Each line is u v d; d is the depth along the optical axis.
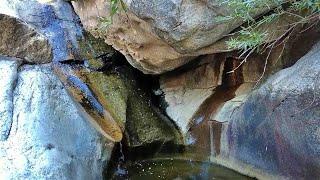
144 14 4.12
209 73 5.28
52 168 3.87
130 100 5.54
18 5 6.09
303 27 4.50
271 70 4.79
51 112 4.44
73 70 5.59
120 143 5.09
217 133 5.10
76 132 4.58
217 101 5.23
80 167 4.30
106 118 5.20
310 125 4.02
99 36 5.54
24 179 3.65
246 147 4.75
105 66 5.79
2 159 3.75
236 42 3.79
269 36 4.32
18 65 4.88
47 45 5.27
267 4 3.81
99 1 4.91
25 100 4.37
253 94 4.67
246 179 4.76
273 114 4.39
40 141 4.04
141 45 4.73
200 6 3.98
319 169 4.00
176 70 5.53
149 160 5.33
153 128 5.41
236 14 3.73
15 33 5.05
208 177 4.95
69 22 6.23
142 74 5.78
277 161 4.42
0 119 4.09
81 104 5.16
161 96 5.69
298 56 4.61
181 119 5.45
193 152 5.29
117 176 5.02
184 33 4.08
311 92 4.02
